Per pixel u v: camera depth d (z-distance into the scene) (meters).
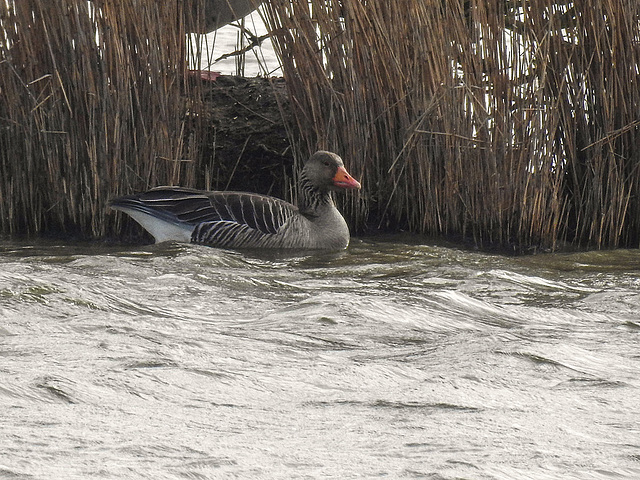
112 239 14.45
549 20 13.30
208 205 14.00
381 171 15.05
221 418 5.75
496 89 13.91
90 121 14.10
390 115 14.68
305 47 14.42
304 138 15.09
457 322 8.72
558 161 14.36
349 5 14.16
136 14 13.85
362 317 8.60
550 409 6.09
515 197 14.18
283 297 9.79
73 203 14.45
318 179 14.08
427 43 14.01
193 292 9.84
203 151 15.62
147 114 14.30
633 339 8.13
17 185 14.52
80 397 6.03
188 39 14.62
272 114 16.30
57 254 12.73
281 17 14.38
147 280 10.32
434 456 5.13
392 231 15.13
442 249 13.46
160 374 6.56
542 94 13.98
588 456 5.21
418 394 6.34
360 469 4.92
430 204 14.73
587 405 6.20
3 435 5.23
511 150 14.01
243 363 6.96
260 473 4.83
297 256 13.14
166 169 14.53
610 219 14.25
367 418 5.82
